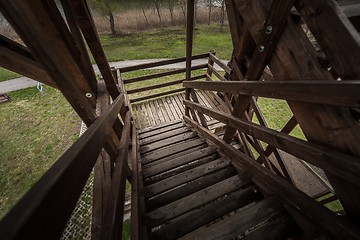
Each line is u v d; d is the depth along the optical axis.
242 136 2.63
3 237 0.26
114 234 0.75
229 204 1.51
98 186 1.73
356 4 1.11
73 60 1.59
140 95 9.18
